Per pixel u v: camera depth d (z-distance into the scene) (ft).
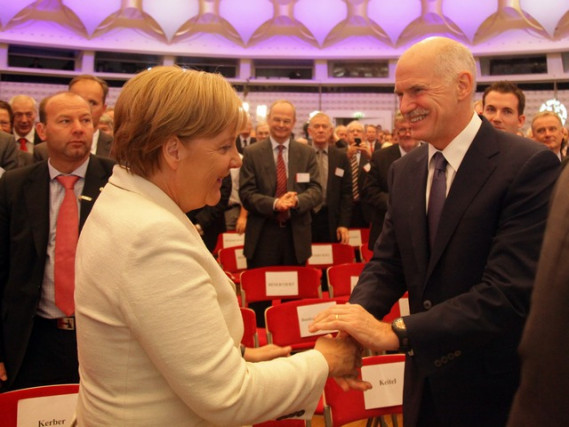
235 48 48.62
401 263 5.98
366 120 48.37
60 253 7.32
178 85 3.55
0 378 7.35
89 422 3.44
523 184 4.79
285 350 4.87
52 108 7.41
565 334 2.16
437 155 5.46
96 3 44.37
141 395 3.36
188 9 46.21
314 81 48.29
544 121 12.72
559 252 2.26
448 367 5.04
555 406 2.16
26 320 7.26
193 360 3.20
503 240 4.73
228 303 3.81
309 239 13.52
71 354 7.50
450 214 5.09
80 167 7.71
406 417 5.46
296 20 47.88
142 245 3.23
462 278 5.00
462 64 5.11
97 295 3.31
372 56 48.47
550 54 46.19
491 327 4.59
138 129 3.52
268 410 3.52
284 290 11.27
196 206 3.89
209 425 3.64
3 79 44.55
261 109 40.29
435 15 47.24
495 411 5.03
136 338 3.30
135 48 46.83
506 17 46.34
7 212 7.48
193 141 3.58
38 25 44.83
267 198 12.90
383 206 13.93
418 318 4.77
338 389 6.56
